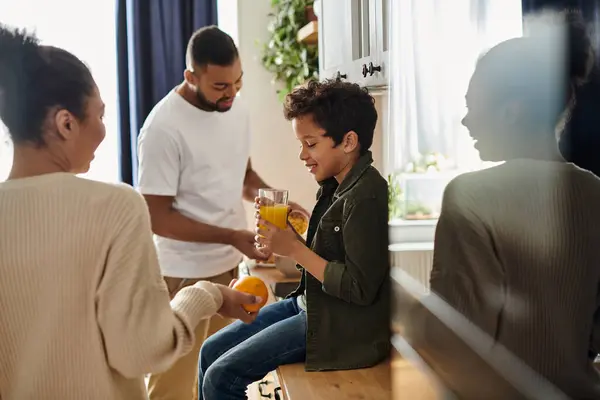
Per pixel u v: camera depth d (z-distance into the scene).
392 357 0.95
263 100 3.32
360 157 1.52
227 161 2.21
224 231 2.04
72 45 3.16
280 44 3.14
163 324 0.95
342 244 1.47
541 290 0.50
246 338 1.64
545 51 0.47
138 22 3.05
